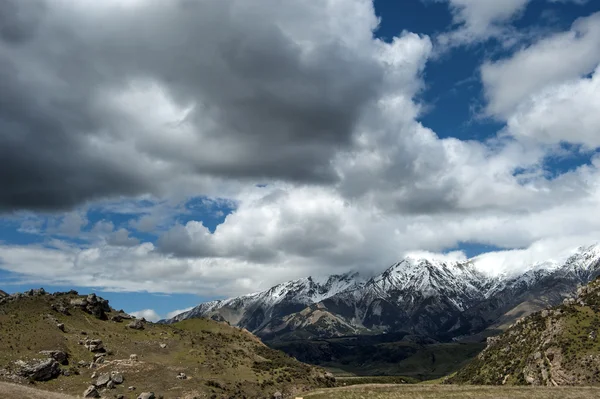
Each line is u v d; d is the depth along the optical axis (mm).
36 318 164750
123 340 172750
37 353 142125
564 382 181625
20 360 135750
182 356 170250
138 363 153250
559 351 197750
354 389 128500
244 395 148625
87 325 177875
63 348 151125
